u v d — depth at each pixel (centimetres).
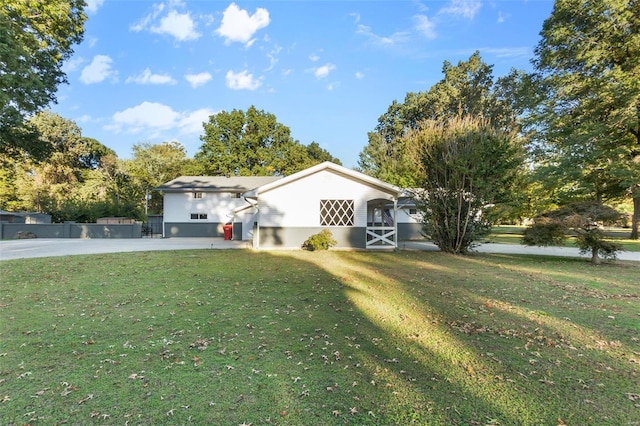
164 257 1172
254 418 247
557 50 2103
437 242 1385
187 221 2447
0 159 2364
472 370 325
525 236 1188
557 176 2009
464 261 1120
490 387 292
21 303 577
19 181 3331
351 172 1499
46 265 984
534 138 2275
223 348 382
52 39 1709
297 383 300
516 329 445
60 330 442
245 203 2455
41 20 1587
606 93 1836
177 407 261
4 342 398
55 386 295
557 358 354
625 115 1817
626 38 1838
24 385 296
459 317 498
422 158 1366
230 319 491
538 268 971
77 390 287
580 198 2111
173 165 4219
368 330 443
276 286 716
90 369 328
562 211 1148
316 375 315
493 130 1293
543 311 528
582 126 1972
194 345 390
